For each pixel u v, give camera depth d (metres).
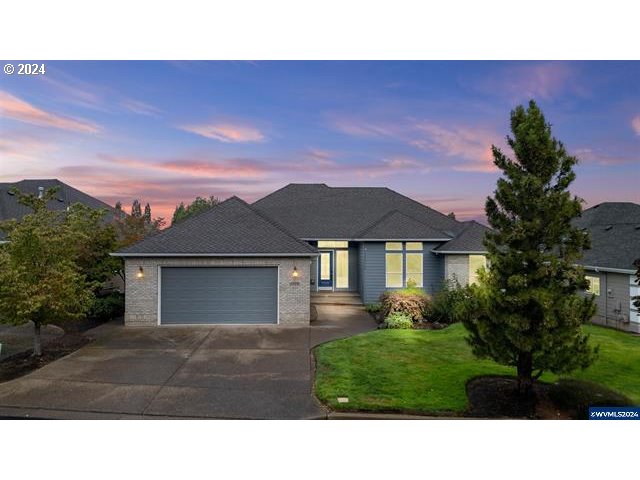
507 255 6.79
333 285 20.88
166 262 13.83
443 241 18.69
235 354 10.31
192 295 13.98
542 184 6.72
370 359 9.77
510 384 8.09
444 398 7.32
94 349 10.77
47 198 14.51
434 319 15.13
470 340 7.51
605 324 16.98
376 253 18.83
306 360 9.80
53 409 6.89
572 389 7.04
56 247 10.38
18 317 9.44
